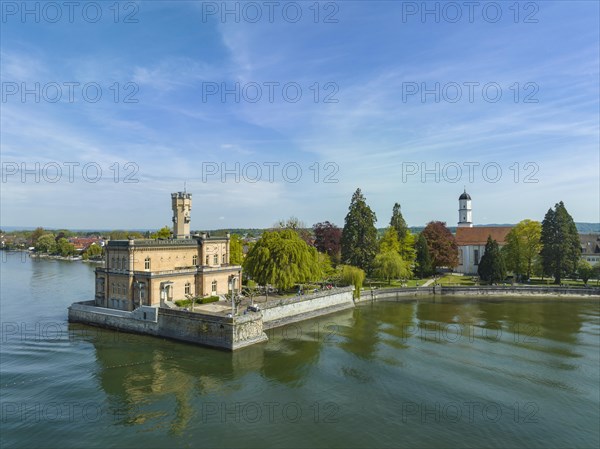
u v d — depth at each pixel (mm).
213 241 73938
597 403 37250
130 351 51375
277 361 48125
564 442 30656
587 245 128375
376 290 91250
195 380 42375
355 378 43000
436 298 91938
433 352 51688
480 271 104875
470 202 147000
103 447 29953
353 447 29734
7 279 120688
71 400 37750
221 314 55844
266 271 71938
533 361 48281
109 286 65125
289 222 124750
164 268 66562
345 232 106812
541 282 105625
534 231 107125
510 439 31000
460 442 30516
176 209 73812
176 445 30156
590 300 89250
